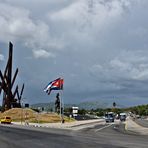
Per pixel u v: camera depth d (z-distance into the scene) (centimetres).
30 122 9475
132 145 2817
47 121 9794
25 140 3406
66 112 15338
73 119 12112
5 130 5219
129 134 4631
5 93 11538
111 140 3384
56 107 13525
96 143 3002
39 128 6088
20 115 10494
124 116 12712
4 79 11475
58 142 3139
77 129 6003
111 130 5772
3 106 11781
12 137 3838
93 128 6500
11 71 11569
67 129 5947
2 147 2652
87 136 4034
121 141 3256
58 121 9994
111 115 11206
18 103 12481
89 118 16300
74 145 2811
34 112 10831
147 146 2747
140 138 3781
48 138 3681
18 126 6775
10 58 11456
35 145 2834
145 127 7106
